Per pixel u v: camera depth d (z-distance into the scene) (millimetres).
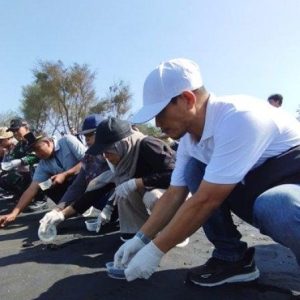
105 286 2229
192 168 2160
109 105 28719
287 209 1703
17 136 5629
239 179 1734
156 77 1796
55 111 28594
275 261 2611
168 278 2314
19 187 5371
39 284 2320
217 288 2158
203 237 3186
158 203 2256
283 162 1891
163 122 1859
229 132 1737
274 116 1890
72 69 28000
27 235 3562
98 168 3404
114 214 3529
